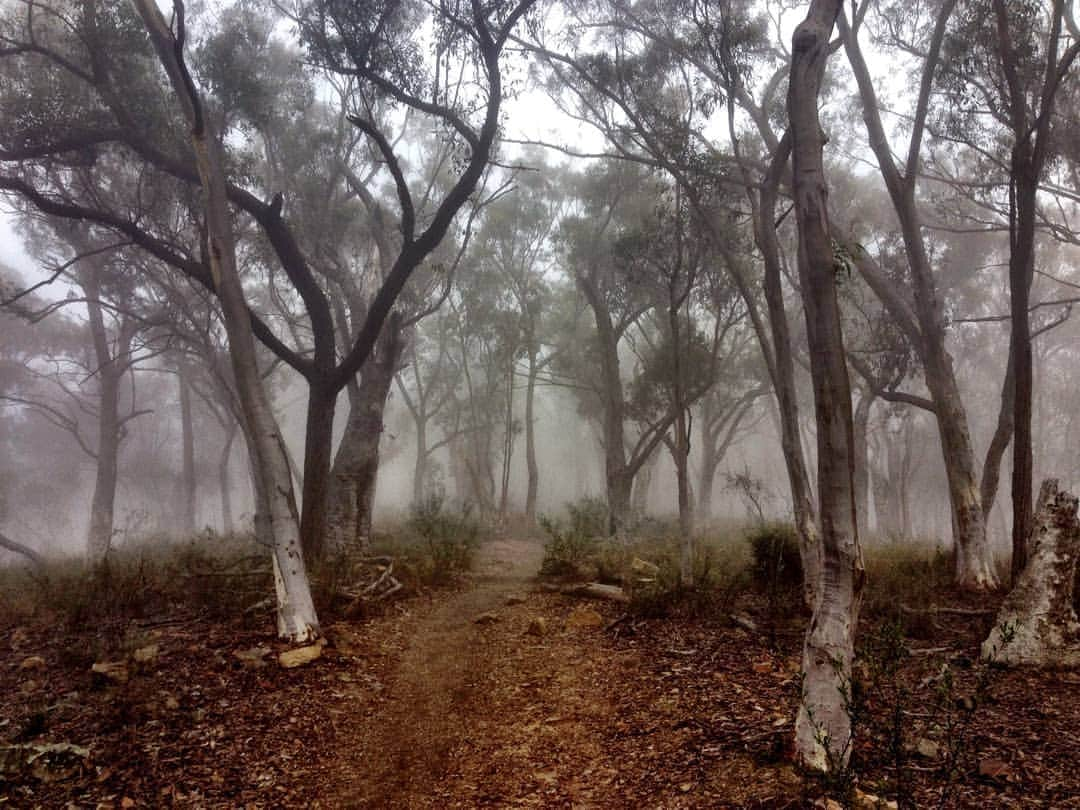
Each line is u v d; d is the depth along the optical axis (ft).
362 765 17.71
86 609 30.78
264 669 23.88
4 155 40.50
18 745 17.26
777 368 33.83
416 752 18.44
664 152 45.19
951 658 23.76
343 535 51.06
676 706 20.35
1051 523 23.88
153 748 17.93
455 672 24.98
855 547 15.15
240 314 28.09
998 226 50.39
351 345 60.59
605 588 37.01
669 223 48.37
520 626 31.27
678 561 43.34
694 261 42.91
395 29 39.88
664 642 27.20
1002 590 38.17
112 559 49.98
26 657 25.31
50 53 40.96
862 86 44.01
